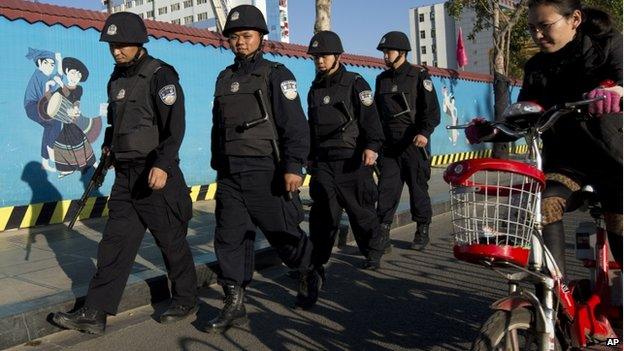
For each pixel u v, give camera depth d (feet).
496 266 7.48
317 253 15.55
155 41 27.78
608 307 9.37
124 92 12.50
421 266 18.19
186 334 12.95
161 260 17.38
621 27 8.64
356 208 16.05
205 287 16.57
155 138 12.53
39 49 23.53
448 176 7.65
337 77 15.65
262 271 18.26
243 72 12.78
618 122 8.36
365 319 13.65
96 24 25.30
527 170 7.34
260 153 12.57
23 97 23.04
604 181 8.73
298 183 12.50
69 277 15.71
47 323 12.89
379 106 19.81
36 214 23.25
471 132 8.92
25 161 23.08
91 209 25.07
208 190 30.01
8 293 14.25
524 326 7.91
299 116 12.51
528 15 9.05
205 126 30.12
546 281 7.84
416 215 20.24
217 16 35.88
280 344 12.29
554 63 9.04
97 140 25.46
